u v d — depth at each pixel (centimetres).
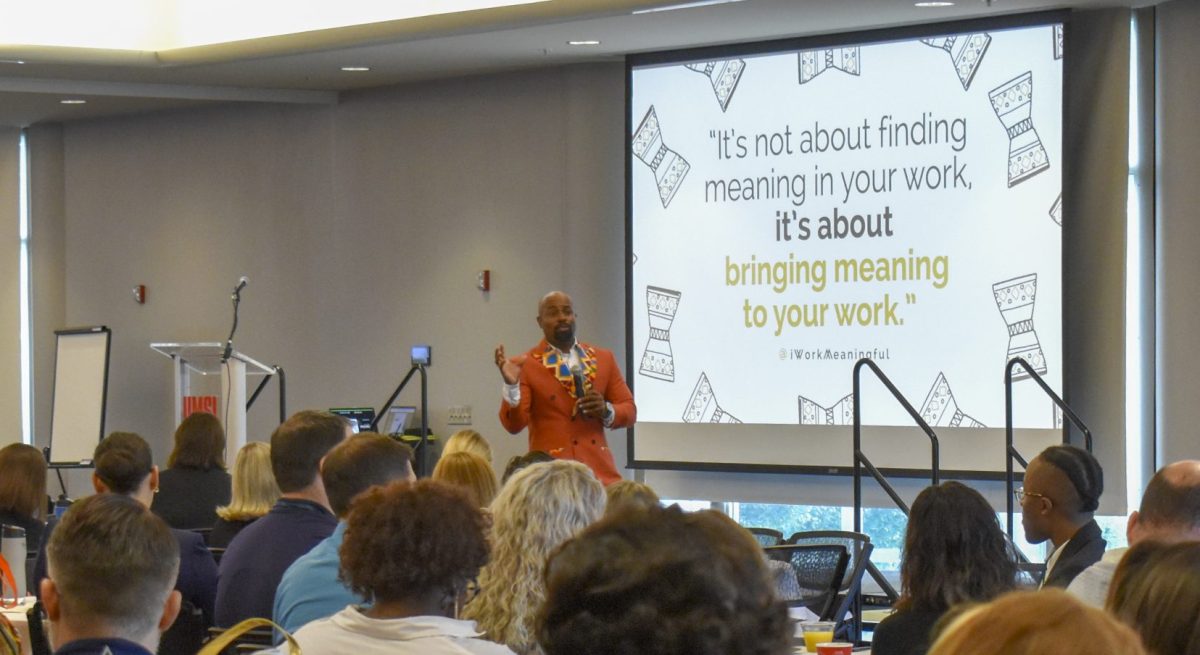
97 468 533
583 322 977
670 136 941
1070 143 825
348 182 1096
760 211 915
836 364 895
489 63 977
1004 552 338
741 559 125
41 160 1237
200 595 490
